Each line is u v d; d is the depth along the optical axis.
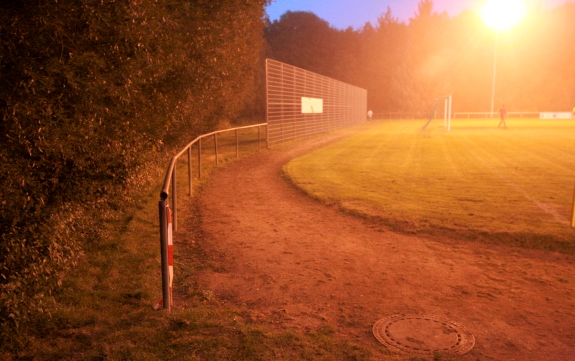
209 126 19.31
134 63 4.50
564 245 6.29
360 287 5.11
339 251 6.34
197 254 6.26
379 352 3.68
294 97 24.41
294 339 3.84
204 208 9.01
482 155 16.80
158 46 5.58
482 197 9.30
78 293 4.70
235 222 7.93
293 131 24.69
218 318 4.25
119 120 4.80
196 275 5.50
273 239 6.93
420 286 5.12
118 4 4.01
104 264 5.62
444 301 4.72
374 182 11.33
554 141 22.30
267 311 4.51
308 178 12.07
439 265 5.76
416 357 3.60
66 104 3.70
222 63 11.33
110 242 6.39
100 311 4.36
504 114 34.69
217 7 10.41
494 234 6.72
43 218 3.71
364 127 39.50
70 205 4.40
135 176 6.45
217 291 5.03
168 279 4.36
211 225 7.75
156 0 5.38
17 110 3.17
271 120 21.12
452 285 5.14
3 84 3.35
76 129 3.75
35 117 3.33
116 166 5.30
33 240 3.58
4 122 3.28
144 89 6.26
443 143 22.14
